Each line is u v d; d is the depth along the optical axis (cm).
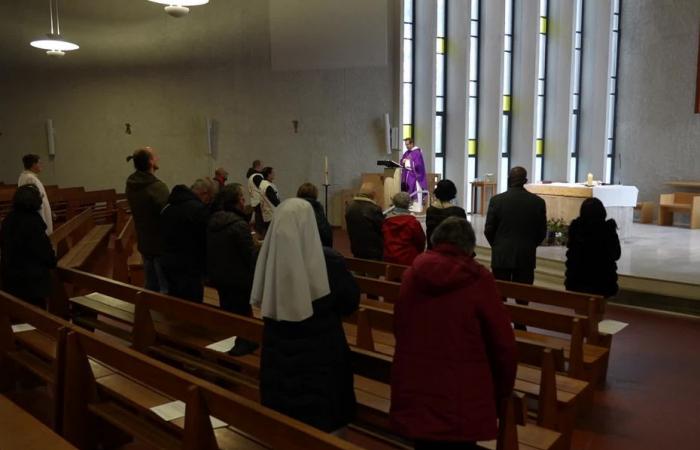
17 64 1299
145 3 1325
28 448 243
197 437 250
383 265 554
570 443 347
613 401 452
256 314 487
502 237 539
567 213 1140
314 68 1361
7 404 281
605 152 1662
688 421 416
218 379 409
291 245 248
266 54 1352
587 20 1677
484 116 1587
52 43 1010
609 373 514
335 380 259
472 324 235
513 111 1644
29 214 470
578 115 1731
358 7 1347
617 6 1642
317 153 1385
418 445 245
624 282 771
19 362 415
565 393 346
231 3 1337
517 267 533
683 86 1514
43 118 1327
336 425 260
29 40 1295
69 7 1296
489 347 238
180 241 440
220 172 1062
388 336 454
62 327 343
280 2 1334
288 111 1370
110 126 1353
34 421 265
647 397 460
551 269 899
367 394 320
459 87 1513
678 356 560
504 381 242
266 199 912
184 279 445
